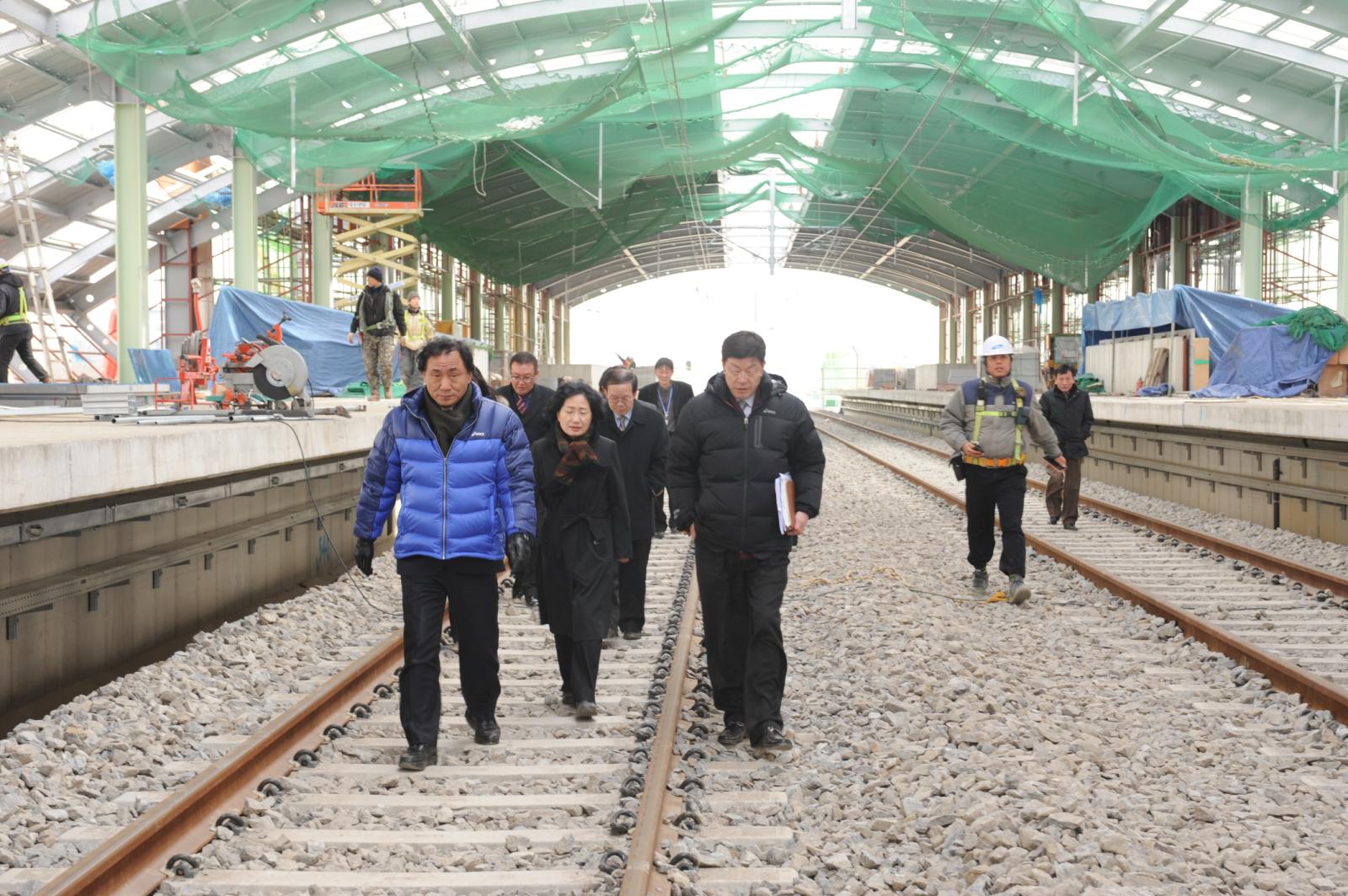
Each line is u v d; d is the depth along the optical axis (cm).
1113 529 1391
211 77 1977
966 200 3462
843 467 2511
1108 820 457
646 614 911
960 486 2019
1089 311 3148
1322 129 2530
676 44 1994
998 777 501
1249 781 517
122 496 711
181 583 836
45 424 982
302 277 3669
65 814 463
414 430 547
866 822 463
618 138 3020
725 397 575
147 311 2119
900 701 637
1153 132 2189
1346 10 2083
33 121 2292
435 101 2052
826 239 6462
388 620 930
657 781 474
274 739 527
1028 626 856
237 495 900
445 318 4591
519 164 3114
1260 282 2784
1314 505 1302
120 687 648
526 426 861
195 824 443
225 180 3250
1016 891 392
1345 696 598
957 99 2673
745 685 561
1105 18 2273
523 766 538
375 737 591
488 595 565
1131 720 612
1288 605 913
